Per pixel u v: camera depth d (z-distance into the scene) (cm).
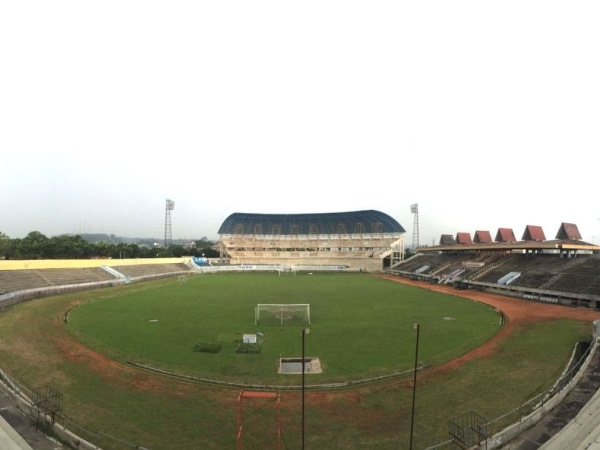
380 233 12006
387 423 1659
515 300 5088
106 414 1716
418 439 1525
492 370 2286
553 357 2470
